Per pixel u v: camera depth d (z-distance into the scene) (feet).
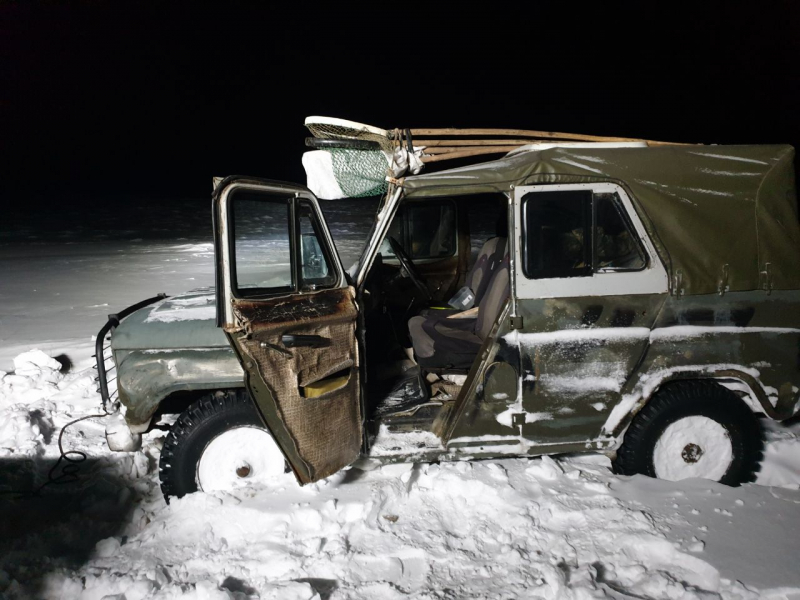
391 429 11.44
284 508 10.47
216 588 8.48
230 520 10.25
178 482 10.84
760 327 10.80
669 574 8.91
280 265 11.25
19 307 25.75
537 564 9.20
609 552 9.42
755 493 10.71
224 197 9.09
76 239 47.44
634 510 10.21
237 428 10.89
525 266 10.39
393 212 10.68
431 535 9.97
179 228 55.16
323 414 10.14
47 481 12.14
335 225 51.06
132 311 12.85
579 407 10.82
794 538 9.50
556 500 10.61
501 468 11.57
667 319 10.65
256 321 9.22
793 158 10.77
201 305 12.11
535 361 10.61
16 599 8.81
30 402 16.15
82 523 10.61
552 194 10.37
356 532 10.07
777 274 10.75
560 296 10.48
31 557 9.74
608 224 10.55
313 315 9.91
